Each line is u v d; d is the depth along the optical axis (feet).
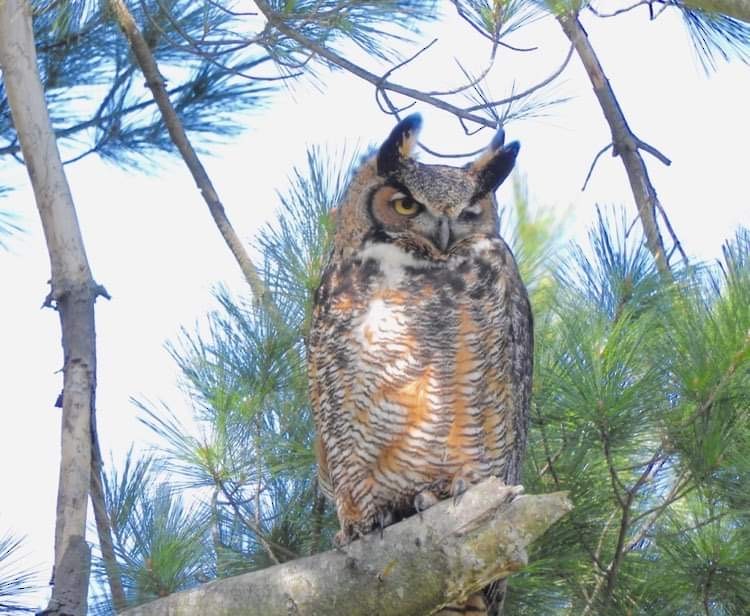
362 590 22.58
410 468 27.02
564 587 28.63
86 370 25.58
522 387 27.55
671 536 27.61
